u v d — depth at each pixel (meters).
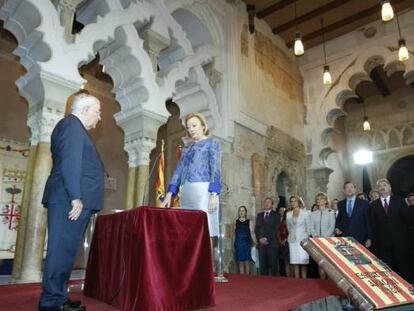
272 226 6.97
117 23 6.23
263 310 2.69
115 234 2.83
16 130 8.96
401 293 2.34
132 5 6.60
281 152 10.52
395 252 4.82
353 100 15.94
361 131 15.98
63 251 2.33
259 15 10.66
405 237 4.86
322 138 11.78
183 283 2.45
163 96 7.00
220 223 4.98
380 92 14.84
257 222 7.25
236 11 9.75
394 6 10.44
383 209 5.06
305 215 6.22
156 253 2.35
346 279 2.34
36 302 2.94
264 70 10.54
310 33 11.68
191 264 2.54
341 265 2.45
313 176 11.63
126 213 2.65
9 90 9.00
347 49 11.64
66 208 2.36
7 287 3.87
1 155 8.59
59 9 5.54
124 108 6.96
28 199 4.89
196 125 3.54
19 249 4.77
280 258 7.13
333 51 11.98
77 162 2.33
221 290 3.80
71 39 5.54
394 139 15.08
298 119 11.91
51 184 2.41
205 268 2.65
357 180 15.51
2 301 2.98
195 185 3.32
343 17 10.91
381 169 15.16
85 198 2.43
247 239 7.29
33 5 5.01
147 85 6.67
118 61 6.78
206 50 8.38
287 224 6.41
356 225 5.36
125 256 2.53
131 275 2.37
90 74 10.87
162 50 7.94
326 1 10.16
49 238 2.33
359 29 11.48
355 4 10.33
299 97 12.25
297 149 11.44
